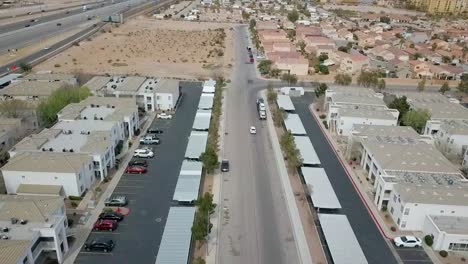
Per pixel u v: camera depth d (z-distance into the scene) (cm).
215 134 10600
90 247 6662
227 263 6494
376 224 7619
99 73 16788
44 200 6831
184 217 7238
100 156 8544
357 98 12638
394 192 7731
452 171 8519
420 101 13250
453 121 11462
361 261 6281
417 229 7444
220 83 15262
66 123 9988
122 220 7456
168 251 6388
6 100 11281
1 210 6481
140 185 8619
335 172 9462
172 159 9788
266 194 8456
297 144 10369
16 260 5466
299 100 14462
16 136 10031
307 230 7381
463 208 7275
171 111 12788
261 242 7019
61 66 17562
